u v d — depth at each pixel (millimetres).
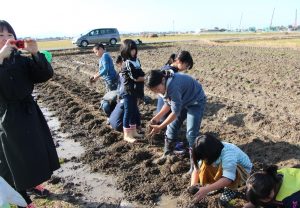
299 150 6531
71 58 26266
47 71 4512
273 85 12500
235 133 7621
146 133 7680
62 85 13961
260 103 10078
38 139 4570
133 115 7289
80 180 5973
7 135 4402
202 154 4422
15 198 3717
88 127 8523
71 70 18969
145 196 5324
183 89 5500
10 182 4574
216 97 10930
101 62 9125
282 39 39469
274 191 3789
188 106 5789
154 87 5258
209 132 7855
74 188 5703
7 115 4363
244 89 12047
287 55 22781
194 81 5723
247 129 7918
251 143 6965
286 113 8953
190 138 5883
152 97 11266
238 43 35125
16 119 4395
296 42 32406
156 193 5410
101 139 7773
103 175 6109
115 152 6945
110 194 5477
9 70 4301
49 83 14461
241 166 4676
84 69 18953
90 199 5359
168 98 5449
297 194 3812
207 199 5008
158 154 6695
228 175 4430
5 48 4129
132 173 6031
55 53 29609
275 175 3863
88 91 12414
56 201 5324
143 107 10023
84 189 5660
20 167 4477
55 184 5875
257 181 3744
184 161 6203
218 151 4430
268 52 25344
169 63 7004
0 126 4414
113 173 6141
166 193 5398
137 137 7445
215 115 9117
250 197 3836
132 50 6828
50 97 11875
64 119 9383
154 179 5820
